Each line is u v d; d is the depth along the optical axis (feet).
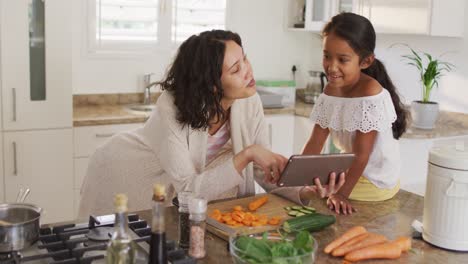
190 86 5.98
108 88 13.56
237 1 14.70
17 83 10.98
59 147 11.51
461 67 11.23
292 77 15.88
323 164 5.69
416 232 5.40
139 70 13.79
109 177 7.42
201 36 6.05
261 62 15.37
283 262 4.05
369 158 6.53
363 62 6.52
